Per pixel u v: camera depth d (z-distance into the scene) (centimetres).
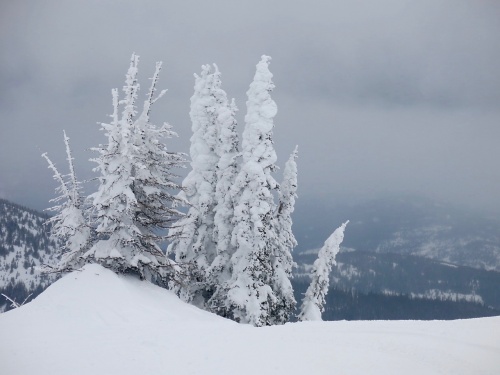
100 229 2539
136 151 2680
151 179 2741
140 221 2686
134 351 1195
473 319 1380
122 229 2580
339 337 1220
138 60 2642
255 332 1380
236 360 1073
